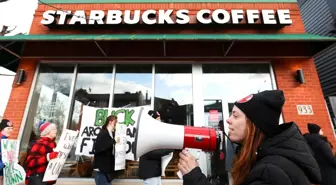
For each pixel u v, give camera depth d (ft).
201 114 15.37
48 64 16.80
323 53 22.82
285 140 2.92
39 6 17.81
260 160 2.97
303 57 15.99
